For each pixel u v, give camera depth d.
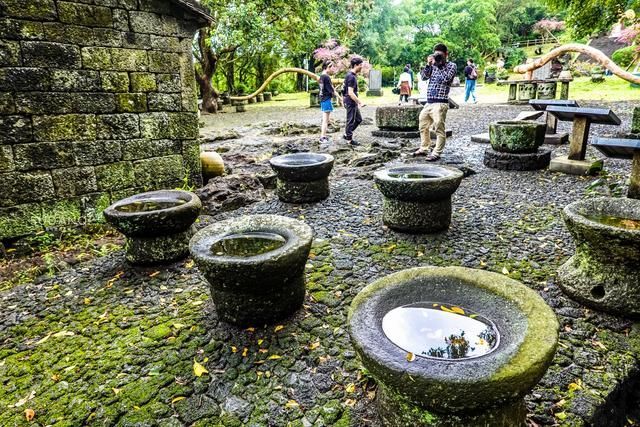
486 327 1.79
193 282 3.21
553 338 1.52
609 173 5.56
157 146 4.91
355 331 1.65
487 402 1.37
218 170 5.81
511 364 1.40
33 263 3.72
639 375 2.09
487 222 4.07
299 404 1.95
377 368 1.49
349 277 3.12
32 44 3.83
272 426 1.84
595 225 2.42
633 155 4.00
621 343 2.24
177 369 2.23
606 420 1.86
